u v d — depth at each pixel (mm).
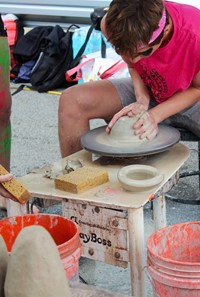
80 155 2107
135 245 1656
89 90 2344
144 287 1692
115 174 1896
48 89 4961
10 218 1542
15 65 5277
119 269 2189
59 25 5309
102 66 4449
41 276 1077
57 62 4941
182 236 1580
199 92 2205
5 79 2318
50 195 1771
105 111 2371
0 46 2256
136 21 1797
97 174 1811
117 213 1663
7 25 5258
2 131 2430
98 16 4555
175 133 2064
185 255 1591
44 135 3885
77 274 1454
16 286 1077
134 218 1633
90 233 1739
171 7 2109
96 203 1684
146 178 1816
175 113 2186
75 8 5387
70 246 1401
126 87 2400
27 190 1663
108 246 1714
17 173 3186
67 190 1772
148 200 1676
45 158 3428
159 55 2133
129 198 1680
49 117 4297
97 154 1971
